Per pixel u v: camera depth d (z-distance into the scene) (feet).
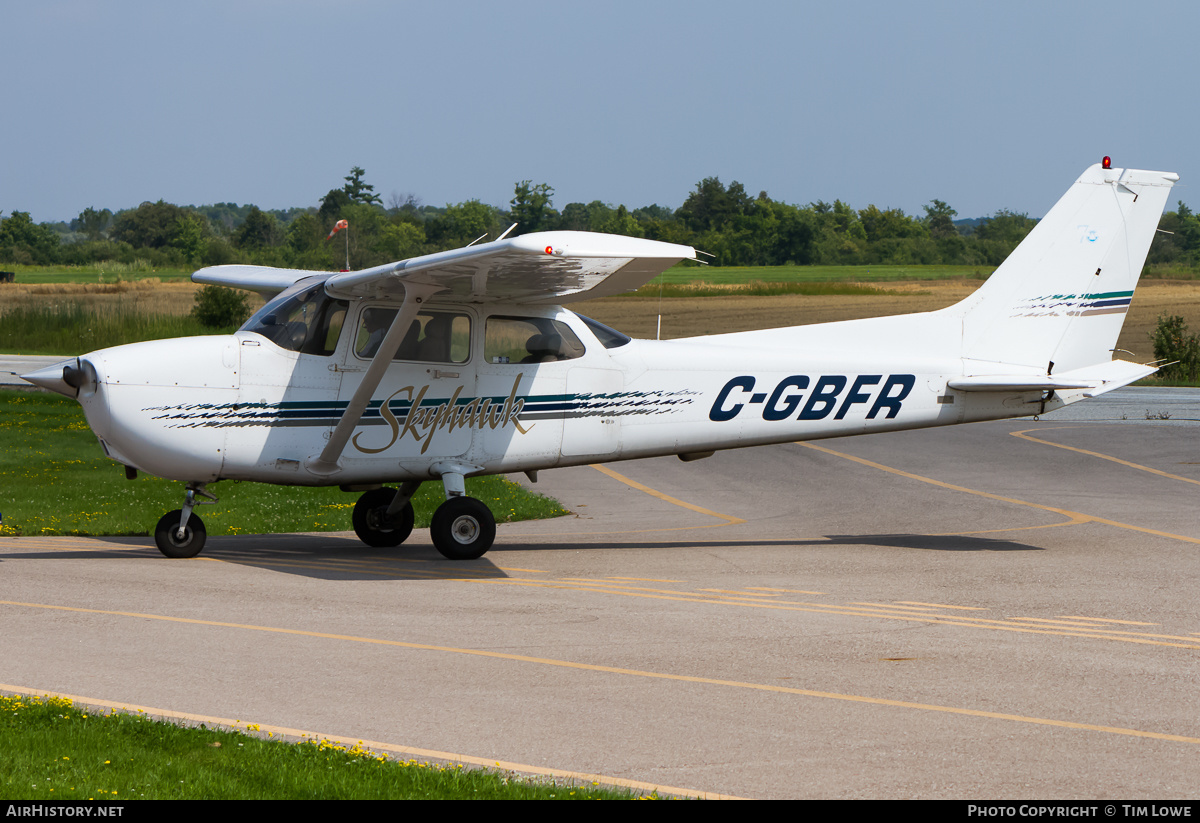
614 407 86.07
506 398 83.25
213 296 390.83
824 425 90.33
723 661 50.49
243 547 88.84
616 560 82.99
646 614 61.11
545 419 84.48
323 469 79.46
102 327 386.93
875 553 87.15
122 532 95.91
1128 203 94.12
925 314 92.68
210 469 78.18
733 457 160.97
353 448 79.97
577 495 129.29
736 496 127.75
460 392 82.17
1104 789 34.86
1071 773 36.29
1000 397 93.25
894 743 39.09
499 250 61.77
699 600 65.87
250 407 78.13
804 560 83.25
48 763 35.04
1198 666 50.55
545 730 40.06
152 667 47.39
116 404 75.46
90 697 42.78
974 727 41.04
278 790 33.40
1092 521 105.60
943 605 65.05
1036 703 44.34
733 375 88.33
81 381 76.64
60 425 177.58
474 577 73.67
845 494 127.95
